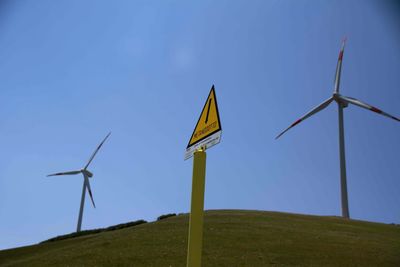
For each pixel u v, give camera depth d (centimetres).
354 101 5353
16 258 3247
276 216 4481
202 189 696
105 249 2677
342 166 5581
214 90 712
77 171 6050
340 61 5706
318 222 4172
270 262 2252
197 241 673
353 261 2316
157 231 3309
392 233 3825
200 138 754
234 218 4072
